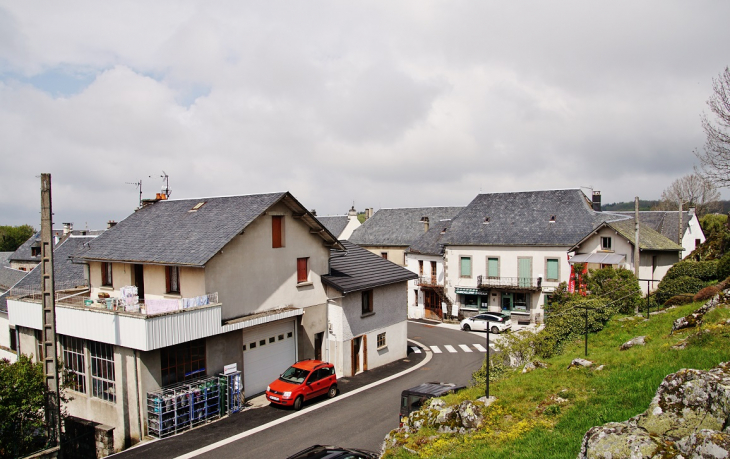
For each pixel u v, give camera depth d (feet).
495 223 139.44
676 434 24.91
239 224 67.00
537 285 127.13
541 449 31.58
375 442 52.39
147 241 71.82
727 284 64.95
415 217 178.91
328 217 215.51
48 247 50.31
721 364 28.22
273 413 62.59
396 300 94.12
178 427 56.95
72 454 58.44
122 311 57.16
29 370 50.08
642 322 67.00
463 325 124.47
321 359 81.25
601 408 35.19
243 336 67.92
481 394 45.37
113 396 58.95
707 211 242.17
